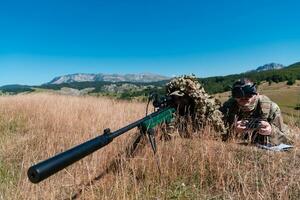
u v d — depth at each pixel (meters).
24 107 11.90
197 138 5.54
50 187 4.71
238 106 5.58
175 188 4.55
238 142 5.56
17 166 5.81
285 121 6.64
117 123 8.09
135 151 5.17
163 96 5.69
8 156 6.30
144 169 4.82
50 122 8.98
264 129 5.20
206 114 5.62
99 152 5.34
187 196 4.36
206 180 4.68
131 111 10.41
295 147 5.11
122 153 5.23
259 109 5.38
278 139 5.36
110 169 4.99
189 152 5.16
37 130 8.30
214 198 4.30
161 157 5.00
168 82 5.80
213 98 5.81
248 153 5.05
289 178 4.26
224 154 4.95
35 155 6.25
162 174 4.76
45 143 7.00
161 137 5.51
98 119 8.63
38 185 4.73
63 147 6.52
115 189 4.39
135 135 5.70
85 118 9.14
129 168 4.95
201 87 5.71
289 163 4.76
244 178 4.29
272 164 4.61
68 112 10.23
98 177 4.84
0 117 9.91
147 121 4.38
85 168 5.08
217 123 5.61
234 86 5.33
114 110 10.66
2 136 7.99
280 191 3.99
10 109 11.42
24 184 4.71
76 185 4.73
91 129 7.39
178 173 4.87
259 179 4.44
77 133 7.43
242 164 4.79
